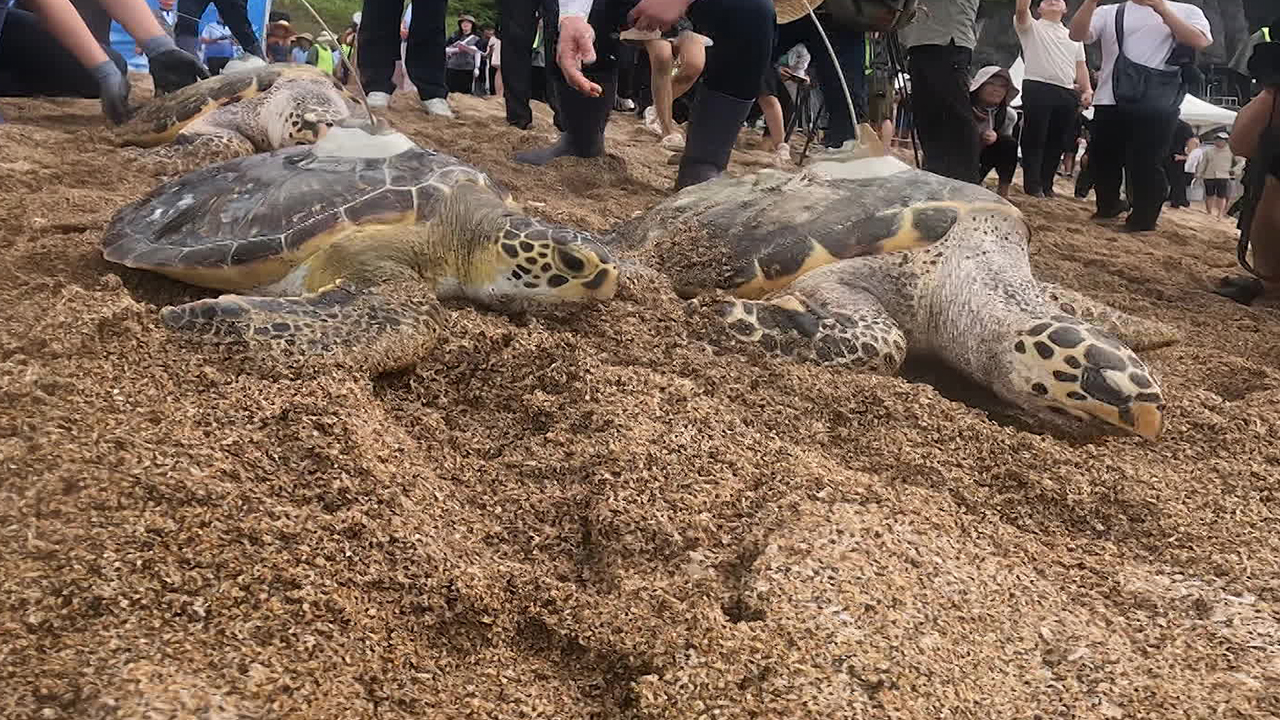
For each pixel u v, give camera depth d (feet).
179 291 6.35
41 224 7.43
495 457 4.69
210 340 4.91
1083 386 5.29
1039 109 20.92
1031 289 6.19
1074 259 12.41
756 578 3.71
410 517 3.89
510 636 3.53
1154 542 4.51
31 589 3.12
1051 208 18.88
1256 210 10.73
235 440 4.03
